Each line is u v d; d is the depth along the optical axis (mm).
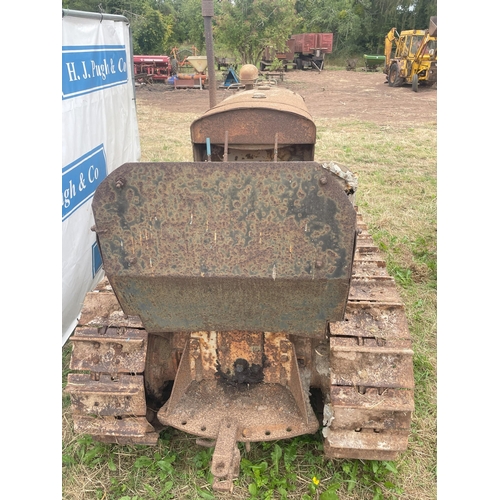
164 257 2080
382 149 9852
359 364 2426
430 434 3006
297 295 2164
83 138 4270
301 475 2701
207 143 3121
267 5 20875
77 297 4223
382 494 2600
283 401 2646
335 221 1956
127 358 2562
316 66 27656
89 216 4445
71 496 2658
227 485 2168
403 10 35312
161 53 27734
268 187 1945
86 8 24953
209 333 2592
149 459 2801
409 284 4742
